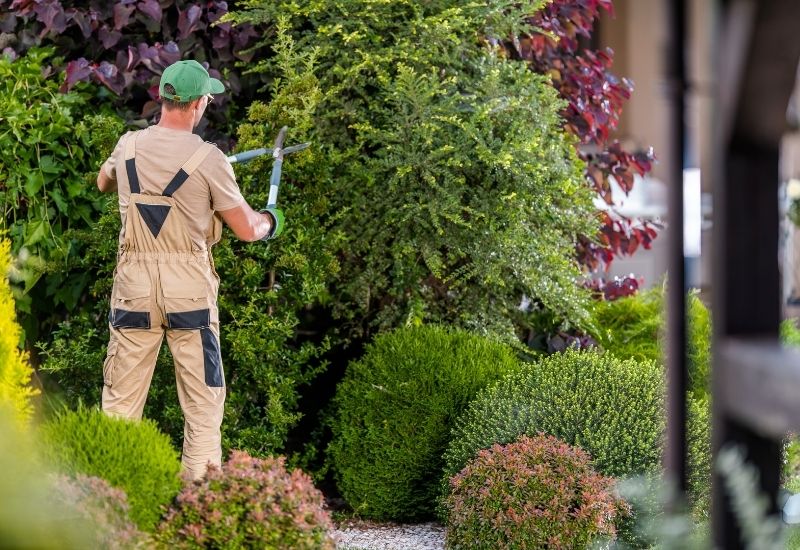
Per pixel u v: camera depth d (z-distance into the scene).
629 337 11.32
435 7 10.96
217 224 8.49
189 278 8.20
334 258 10.03
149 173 8.09
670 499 3.11
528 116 10.66
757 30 2.51
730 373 2.74
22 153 9.77
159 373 9.55
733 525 2.88
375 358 9.73
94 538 5.31
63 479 5.52
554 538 7.71
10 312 6.38
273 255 9.75
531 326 11.40
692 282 9.79
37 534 3.33
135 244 8.20
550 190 10.70
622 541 8.03
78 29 10.77
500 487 7.96
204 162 8.11
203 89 8.15
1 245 6.69
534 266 10.72
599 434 8.48
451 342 9.91
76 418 6.33
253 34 10.75
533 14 11.17
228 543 6.07
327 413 10.59
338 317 10.63
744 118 2.67
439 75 10.91
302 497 6.33
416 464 9.41
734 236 2.75
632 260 16.16
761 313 2.77
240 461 6.42
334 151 10.28
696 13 9.48
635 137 16.70
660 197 16.56
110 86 10.09
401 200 10.46
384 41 10.95
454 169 10.56
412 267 10.62
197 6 10.45
